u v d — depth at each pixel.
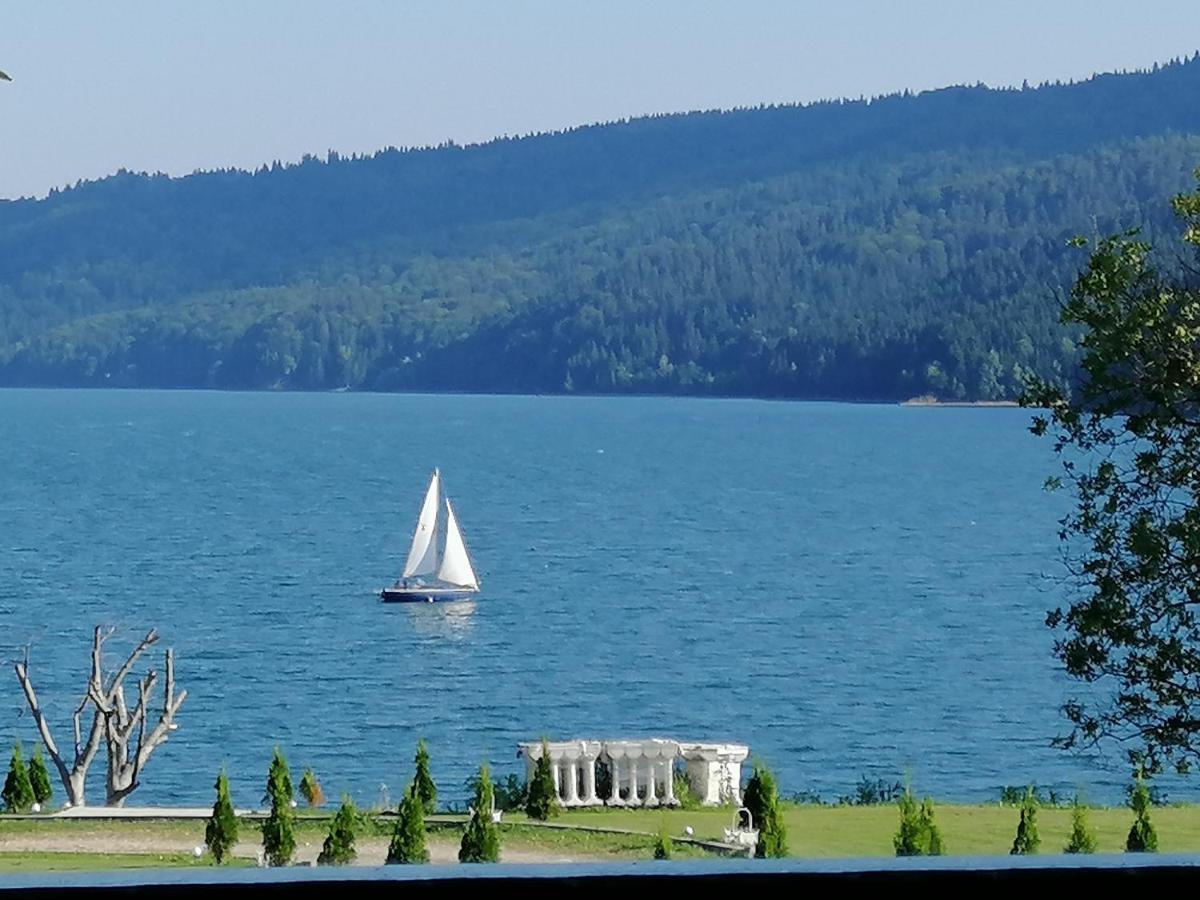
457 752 150.12
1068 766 140.38
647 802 97.06
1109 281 55.75
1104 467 57.00
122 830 86.69
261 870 11.97
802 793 125.19
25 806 92.88
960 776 137.75
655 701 176.88
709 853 80.50
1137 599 57.12
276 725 159.88
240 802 126.06
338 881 11.76
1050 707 171.12
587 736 158.12
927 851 72.38
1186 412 55.62
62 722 159.75
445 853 80.56
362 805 124.38
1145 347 54.97
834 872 11.94
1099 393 56.28
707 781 99.19
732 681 189.38
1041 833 85.94
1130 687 58.50
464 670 195.25
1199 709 58.50
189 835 85.62
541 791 90.62
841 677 191.88
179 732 155.00
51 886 11.52
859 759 146.00
